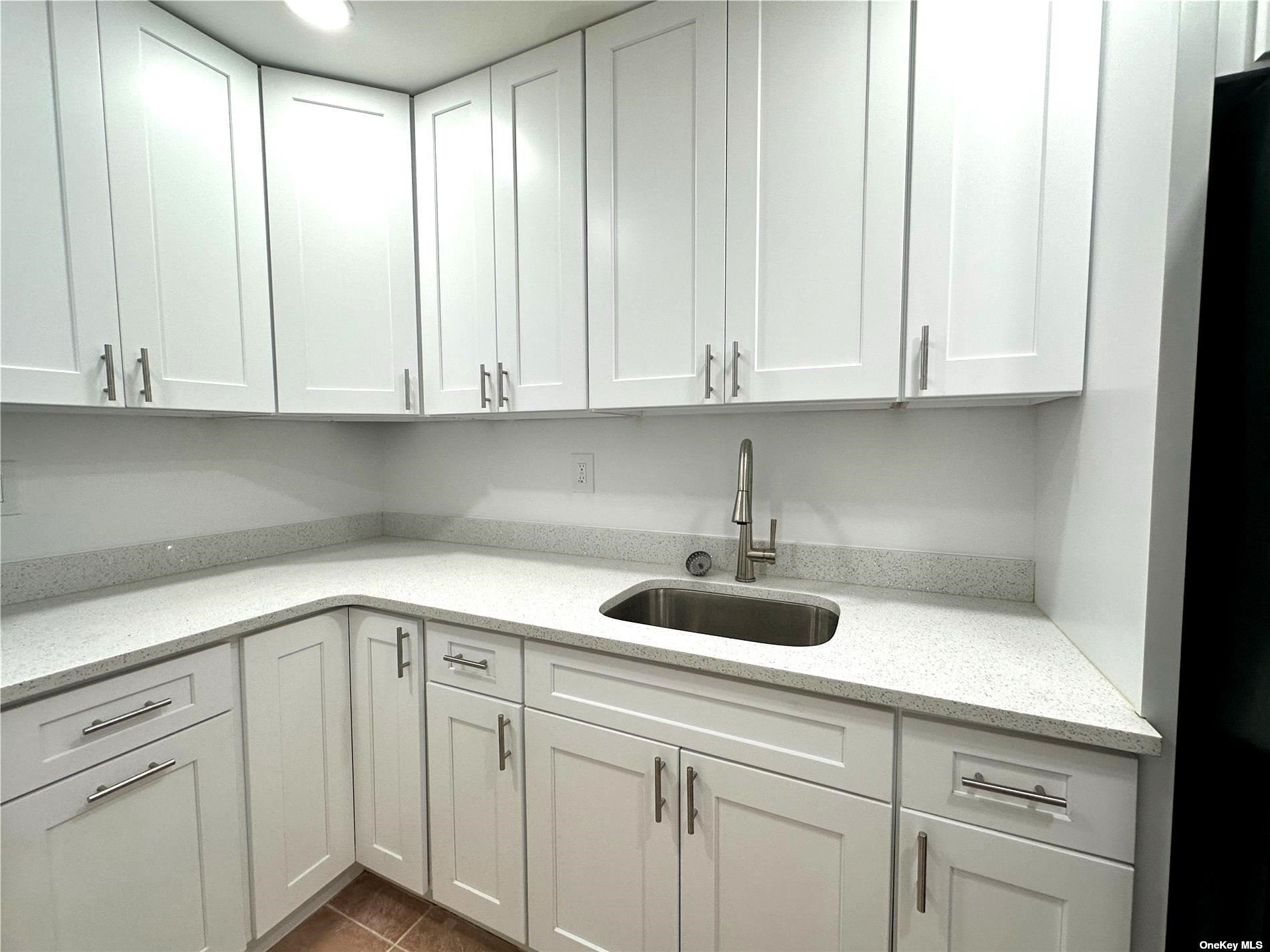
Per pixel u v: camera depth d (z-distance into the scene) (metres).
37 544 1.40
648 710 1.12
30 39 1.12
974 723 0.85
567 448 1.90
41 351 1.14
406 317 1.71
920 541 1.42
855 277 1.14
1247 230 0.67
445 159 1.64
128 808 1.08
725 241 1.26
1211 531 0.70
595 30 1.38
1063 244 0.97
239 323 1.48
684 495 1.71
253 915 1.31
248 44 1.46
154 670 1.11
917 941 0.90
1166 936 0.75
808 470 1.54
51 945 0.98
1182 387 0.72
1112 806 0.78
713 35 1.25
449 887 1.40
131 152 1.27
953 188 1.04
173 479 1.66
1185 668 0.72
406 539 2.22
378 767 1.48
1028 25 0.98
